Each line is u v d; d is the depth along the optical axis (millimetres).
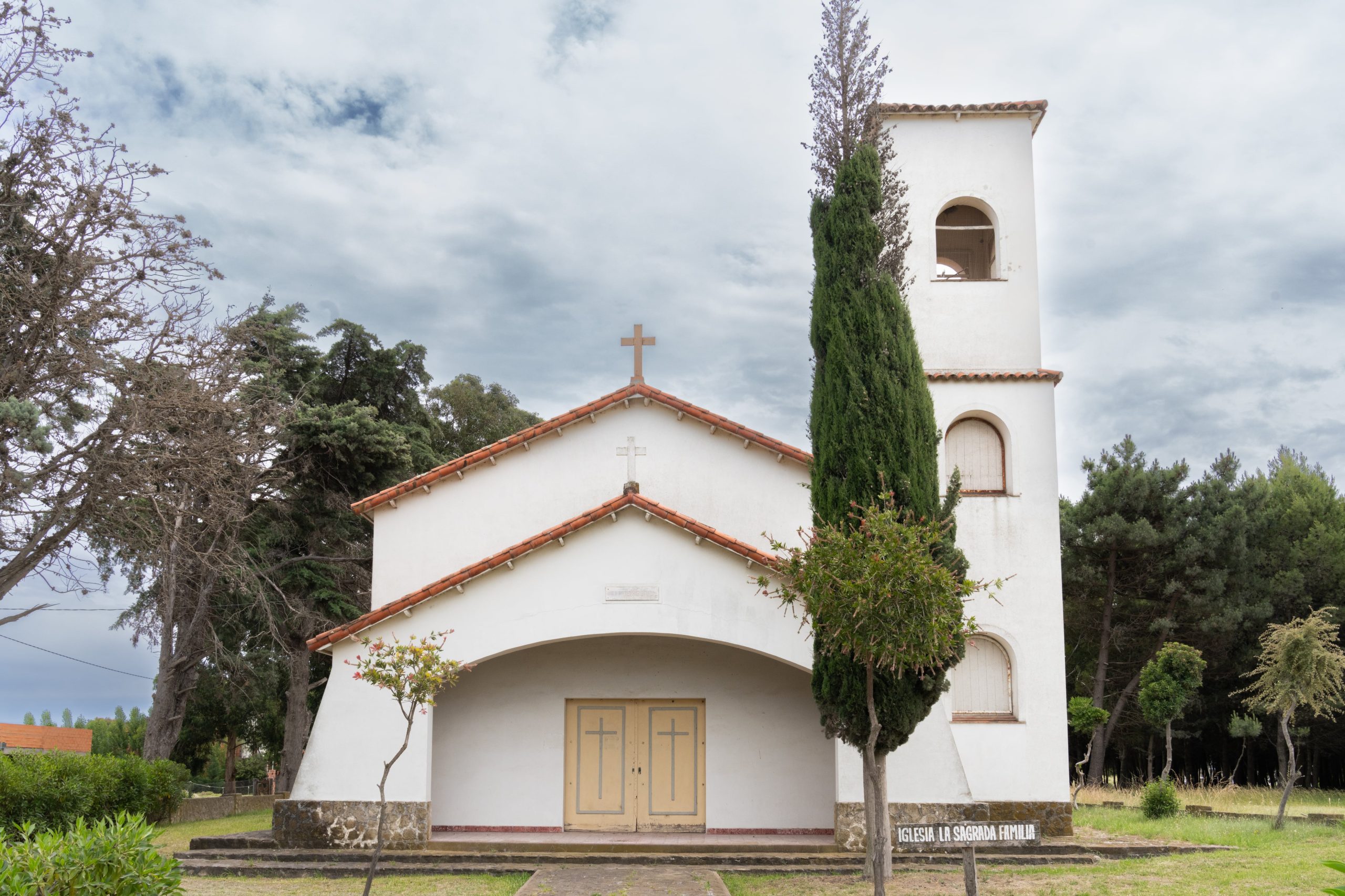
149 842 8086
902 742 14906
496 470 20469
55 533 18312
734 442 20328
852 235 16125
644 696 19406
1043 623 18891
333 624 30516
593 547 17469
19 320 17234
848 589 11789
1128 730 41875
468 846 16875
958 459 19844
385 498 20109
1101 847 16422
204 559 21000
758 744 19125
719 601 17141
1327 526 39750
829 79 17172
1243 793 30141
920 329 20094
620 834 18578
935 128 20812
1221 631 36531
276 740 43188
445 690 19438
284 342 32812
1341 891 5016
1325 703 20594
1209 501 38281
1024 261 20328
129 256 18688
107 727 56188
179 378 19016
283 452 30172
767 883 14781
